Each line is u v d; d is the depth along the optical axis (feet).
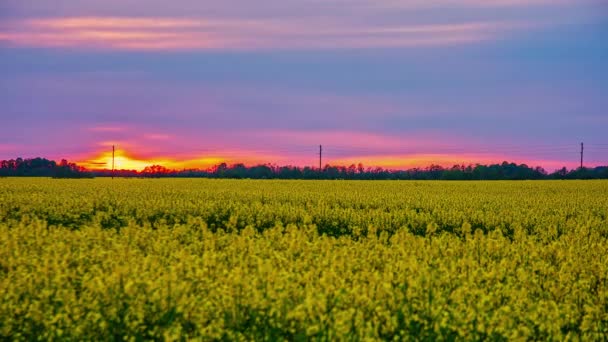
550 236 71.92
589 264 49.39
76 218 88.53
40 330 33.65
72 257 46.01
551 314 33.58
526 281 41.55
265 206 95.04
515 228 80.18
